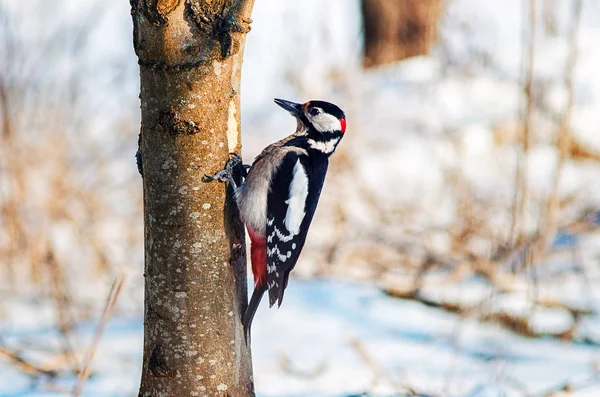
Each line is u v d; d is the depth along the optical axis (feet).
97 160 47.32
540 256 40.70
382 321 35.73
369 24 69.51
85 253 41.63
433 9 67.21
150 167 18.89
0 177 41.96
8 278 39.47
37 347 30.68
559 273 40.06
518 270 39.29
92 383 27.12
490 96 57.93
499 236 40.45
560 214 47.52
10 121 42.88
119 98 54.75
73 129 48.16
